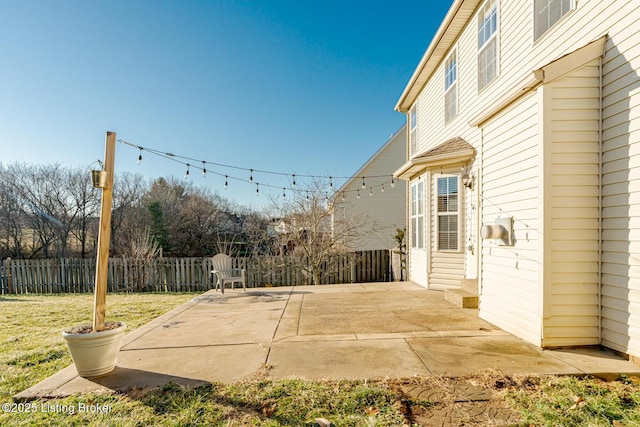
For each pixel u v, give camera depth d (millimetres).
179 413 2219
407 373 2732
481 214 4457
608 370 2650
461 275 6332
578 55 3145
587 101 3168
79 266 10398
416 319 4531
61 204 18094
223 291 7297
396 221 15219
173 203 20859
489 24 5516
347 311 5129
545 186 3176
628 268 2840
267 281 10695
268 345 3551
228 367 2967
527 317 3469
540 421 2027
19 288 10258
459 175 6383
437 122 7949
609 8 3084
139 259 10445
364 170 15273
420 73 8297
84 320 5621
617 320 2957
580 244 3174
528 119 3422
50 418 2189
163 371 2906
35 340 4297
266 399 2375
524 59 4516
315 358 3133
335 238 11344
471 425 2008
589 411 2119
